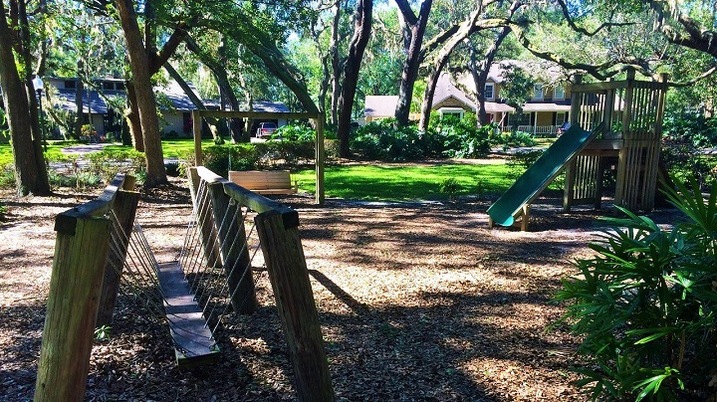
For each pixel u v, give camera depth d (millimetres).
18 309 4047
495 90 51531
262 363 3084
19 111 10258
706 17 23047
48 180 10961
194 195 5457
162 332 3463
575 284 2350
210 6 13836
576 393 2756
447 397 2717
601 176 9984
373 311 4137
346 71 22391
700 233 2164
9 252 6094
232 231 3836
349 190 13125
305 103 19656
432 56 38750
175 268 4562
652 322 2184
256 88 49750
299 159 21078
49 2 17844
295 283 2031
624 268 2170
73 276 1700
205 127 47750
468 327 3805
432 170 18469
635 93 8867
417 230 7781
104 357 3053
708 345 2176
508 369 3074
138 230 4484
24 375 2902
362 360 3184
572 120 9914
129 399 2619
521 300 4461
